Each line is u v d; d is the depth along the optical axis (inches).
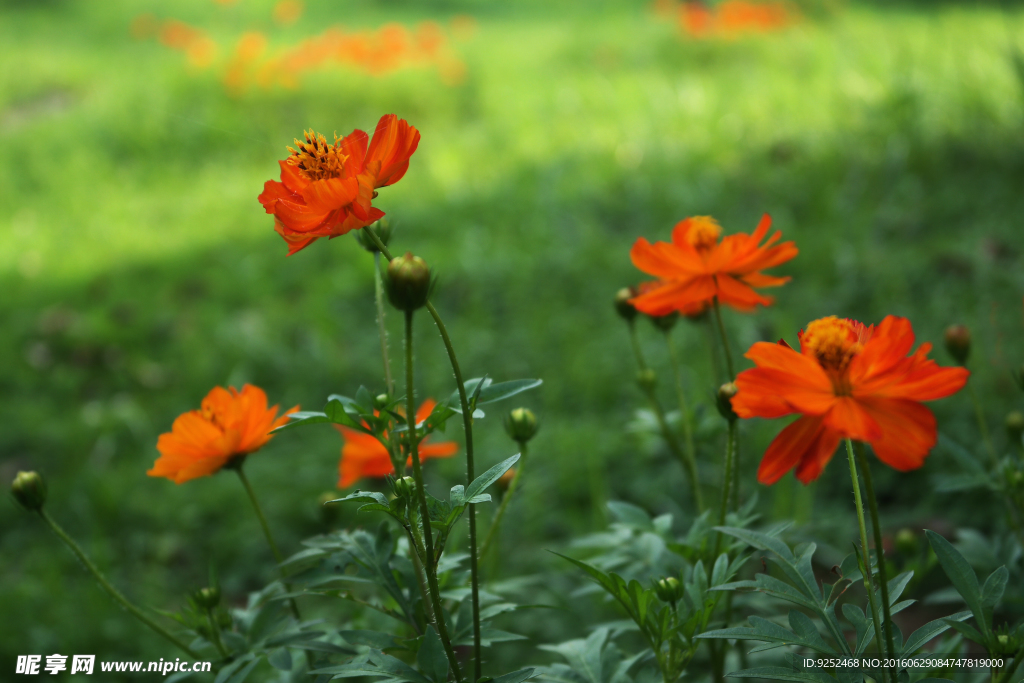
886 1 195.5
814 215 78.0
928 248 68.0
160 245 98.1
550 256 77.3
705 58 149.2
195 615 31.8
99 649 42.0
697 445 35.8
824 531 42.4
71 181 123.0
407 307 28.4
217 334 74.6
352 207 28.9
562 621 40.1
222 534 51.3
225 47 176.4
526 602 40.7
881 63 113.3
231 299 82.5
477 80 150.5
